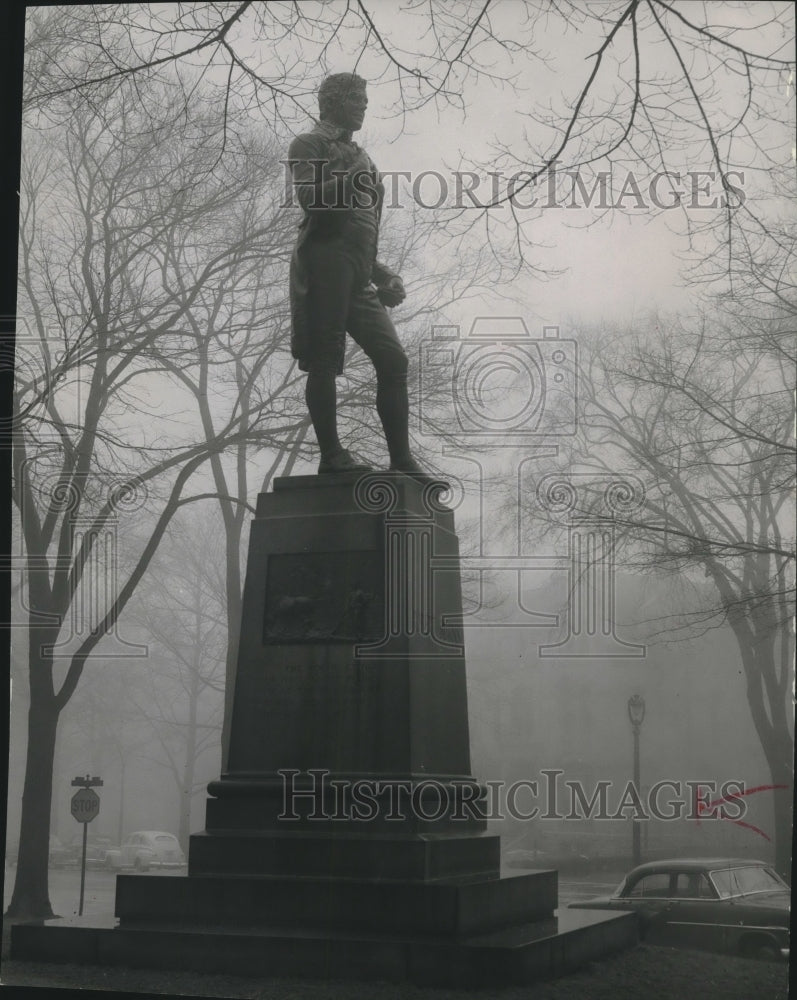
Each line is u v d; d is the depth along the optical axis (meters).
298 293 8.52
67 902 13.74
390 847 7.25
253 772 7.78
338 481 8.16
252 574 8.16
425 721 7.80
